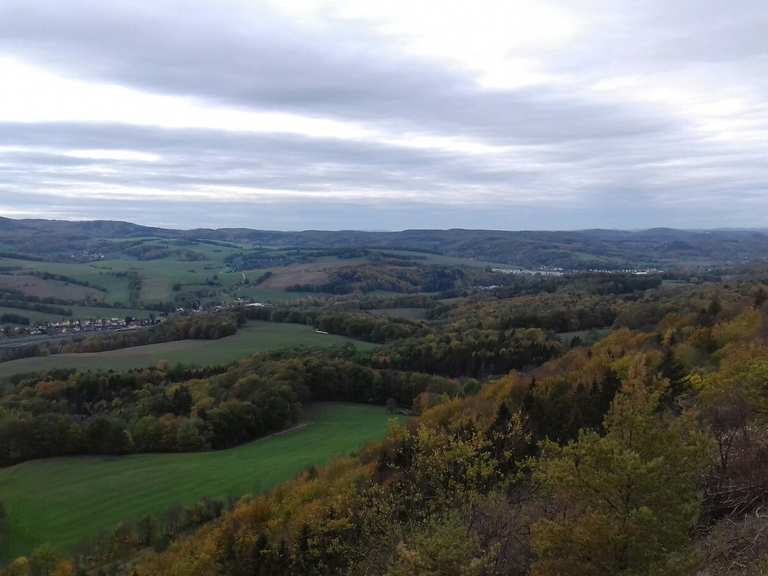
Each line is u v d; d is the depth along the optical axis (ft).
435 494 66.18
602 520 32.96
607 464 34.47
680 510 33.83
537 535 36.73
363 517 70.59
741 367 53.42
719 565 37.93
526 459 64.75
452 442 67.92
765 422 49.26
